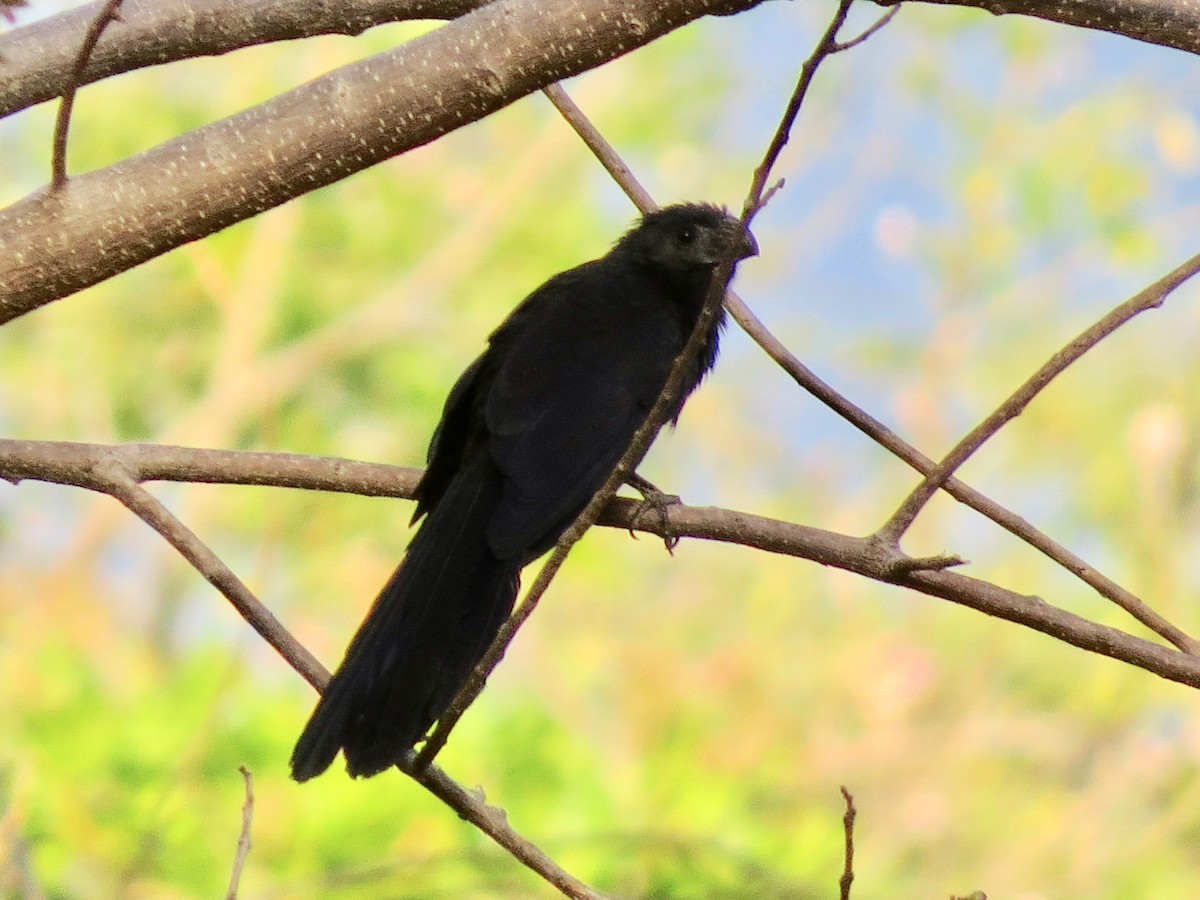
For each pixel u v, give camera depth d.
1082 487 16.78
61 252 3.81
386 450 15.94
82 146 15.45
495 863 7.80
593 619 16.56
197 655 11.36
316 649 14.66
